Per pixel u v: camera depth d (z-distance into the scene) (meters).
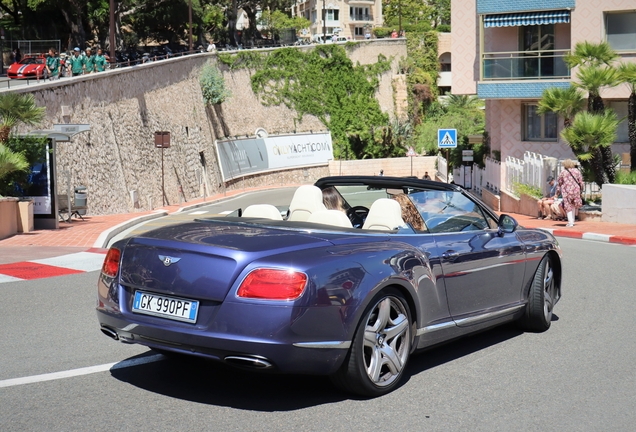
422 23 94.31
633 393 5.45
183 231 5.39
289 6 78.31
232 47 68.94
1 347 6.70
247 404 5.07
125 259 5.29
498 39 30.69
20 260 12.91
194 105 49.41
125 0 58.44
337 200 7.18
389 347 5.32
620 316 8.29
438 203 6.44
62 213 24.02
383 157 70.50
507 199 28.11
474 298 6.29
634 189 20.48
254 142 59.56
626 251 15.02
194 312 4.87
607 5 28.19
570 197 20.23
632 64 22.34
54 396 5.23
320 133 66.69
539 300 7.26
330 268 4.89
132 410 4.93
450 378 5.79
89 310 8.46
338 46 68.19
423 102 75.31
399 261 5.36
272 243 5.00
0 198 16.91
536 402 5.21
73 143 27.78
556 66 29.20
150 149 38.66
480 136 38.59
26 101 20.30
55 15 60.03
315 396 5.27
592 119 21.88
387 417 4.85
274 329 4.65
